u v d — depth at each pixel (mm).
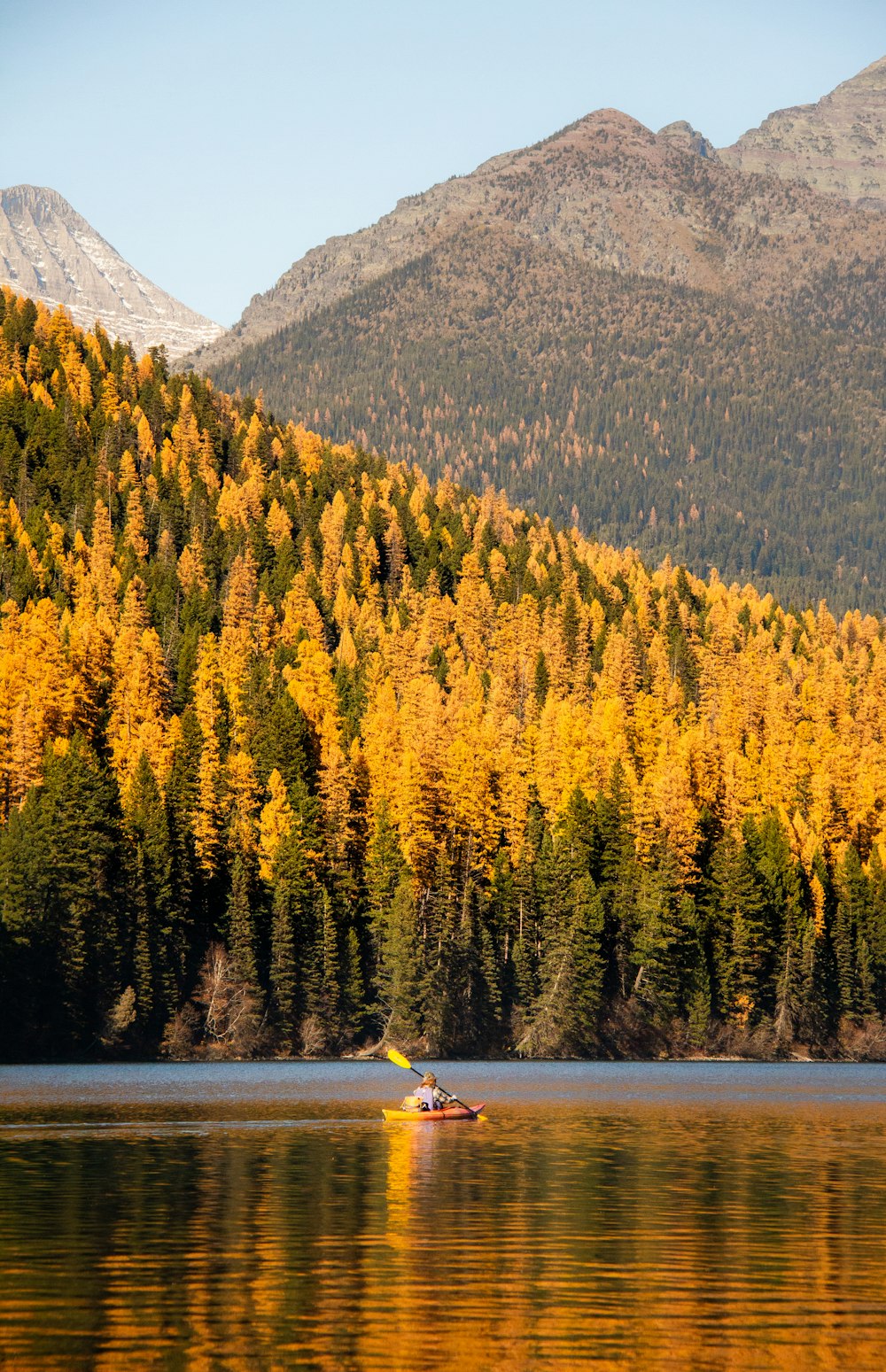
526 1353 48625
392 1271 59469
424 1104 119500
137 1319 51969
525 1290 56688
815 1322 52719
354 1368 46875
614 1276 59094
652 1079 180750
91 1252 62469
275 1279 57875
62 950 198375
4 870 198125
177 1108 127312
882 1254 63844
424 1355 48281
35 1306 53594
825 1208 75750
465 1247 64375
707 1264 61594
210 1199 76125
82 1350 48438
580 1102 142250
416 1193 79188
